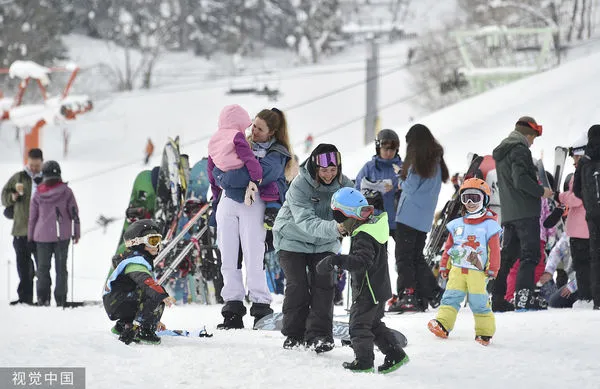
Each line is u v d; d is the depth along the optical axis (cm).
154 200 2872
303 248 1642
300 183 1638
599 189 2262
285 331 1642
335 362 1482
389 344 1428
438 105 18062
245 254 2045
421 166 2322
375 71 13788
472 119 7650
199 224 2727
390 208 2436
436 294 2394
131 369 1380
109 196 8019
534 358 1546
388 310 2364
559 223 2716
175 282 2736
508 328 1888
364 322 1417
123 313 1661
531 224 2311
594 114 6881
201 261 2709
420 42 19012
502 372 1427
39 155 3033
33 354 1500
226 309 2023
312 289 1623
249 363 1439
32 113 13712
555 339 1725
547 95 7681
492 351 1619
